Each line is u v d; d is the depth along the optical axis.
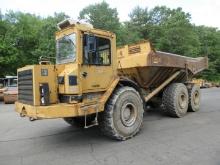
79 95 5.99
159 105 10.27
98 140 6.68
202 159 5.03
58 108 5.65
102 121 6.48
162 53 8.59
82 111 5.91
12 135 7.62
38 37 28.78
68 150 5.97
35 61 28.12
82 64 6.09
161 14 48.75
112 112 6.36
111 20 40.03
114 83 6.60
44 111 5.56
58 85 6.16
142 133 7.14
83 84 6.12
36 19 38.75
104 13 40.59
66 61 6.35
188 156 5.22
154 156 5.30
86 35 6.20
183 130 7.32
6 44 24.92
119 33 38.00
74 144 6.42
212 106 11.95
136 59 8.12
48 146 6.36
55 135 7.38
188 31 43.22
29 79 6.04
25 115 6.20
